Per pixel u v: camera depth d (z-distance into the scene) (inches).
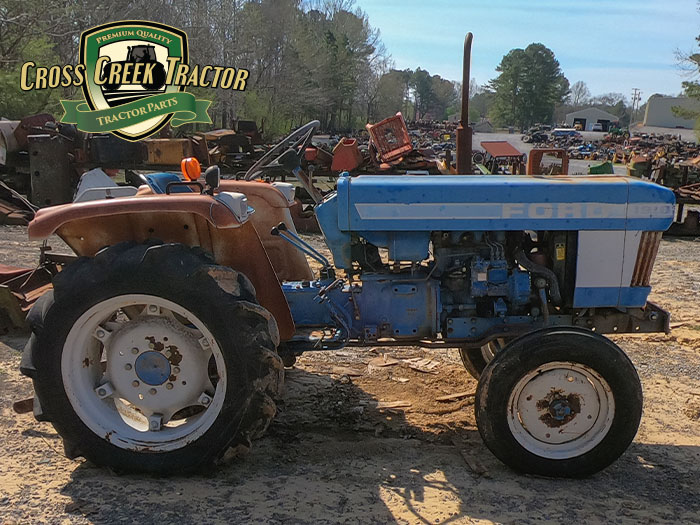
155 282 119.0
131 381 128.5
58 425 124.7
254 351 121.0
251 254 134.1
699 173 643.5
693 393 181.9
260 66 1911.9
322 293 145.9
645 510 119.6
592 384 129.0
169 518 111.7
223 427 123.0
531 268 141.8
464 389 180.5
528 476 131.5
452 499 121.2
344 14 2940.5
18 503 115.0
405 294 144.6
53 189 494.3
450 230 140.2
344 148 501.4
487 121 4948.3
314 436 149.1
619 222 138.3
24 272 221.8
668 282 327.6
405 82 5206.7
